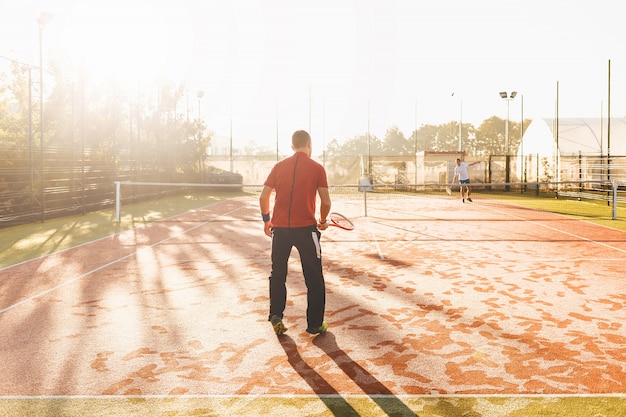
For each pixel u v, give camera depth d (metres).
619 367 4.09
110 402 3.49
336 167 38.81
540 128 34.56
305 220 4.81
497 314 5.59
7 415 3.29
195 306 5.93
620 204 22.44
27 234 12.74
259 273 7.82
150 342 4.71
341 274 7.72
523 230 13.34
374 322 5.32
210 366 4.14
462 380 3.84
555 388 3.69
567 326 5.16
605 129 34.12
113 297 6.36
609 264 8.56
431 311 5.71
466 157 36.12
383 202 24.25
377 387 3.72
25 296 6.42
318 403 3.47
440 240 11.51
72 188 18.25
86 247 10.52
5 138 18.23
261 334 4.94
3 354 4.41
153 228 13.98
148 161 25.97
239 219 16.55
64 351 4.48
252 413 3.33
